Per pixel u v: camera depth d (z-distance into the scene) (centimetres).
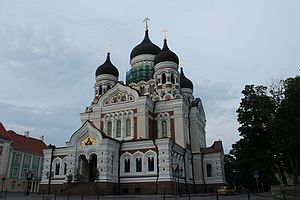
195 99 7531
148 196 4119
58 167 5256
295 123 3859
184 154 5541
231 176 8081
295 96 3997
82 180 4859
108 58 7469
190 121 6600
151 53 7412
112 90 6106
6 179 7481
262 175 4997
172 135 5800
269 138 4284
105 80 7112
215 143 6562
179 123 5816
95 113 6084
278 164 4447
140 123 5603
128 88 5953
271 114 4284
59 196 4341
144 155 4800
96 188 4500
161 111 6022
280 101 4331
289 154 4172
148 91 6900
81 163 4981
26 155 8369
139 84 7025
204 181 6181
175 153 5050
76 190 4541
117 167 4894
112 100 6075
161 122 5966
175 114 5897
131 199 3650
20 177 7994
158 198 3775
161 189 4494
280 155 4234
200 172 6138
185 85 8175
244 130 4409
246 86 4556
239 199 3612
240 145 4425
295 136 3875
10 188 7581
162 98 6328
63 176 5134
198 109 6888
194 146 6381
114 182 4719
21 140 8662
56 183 5134
